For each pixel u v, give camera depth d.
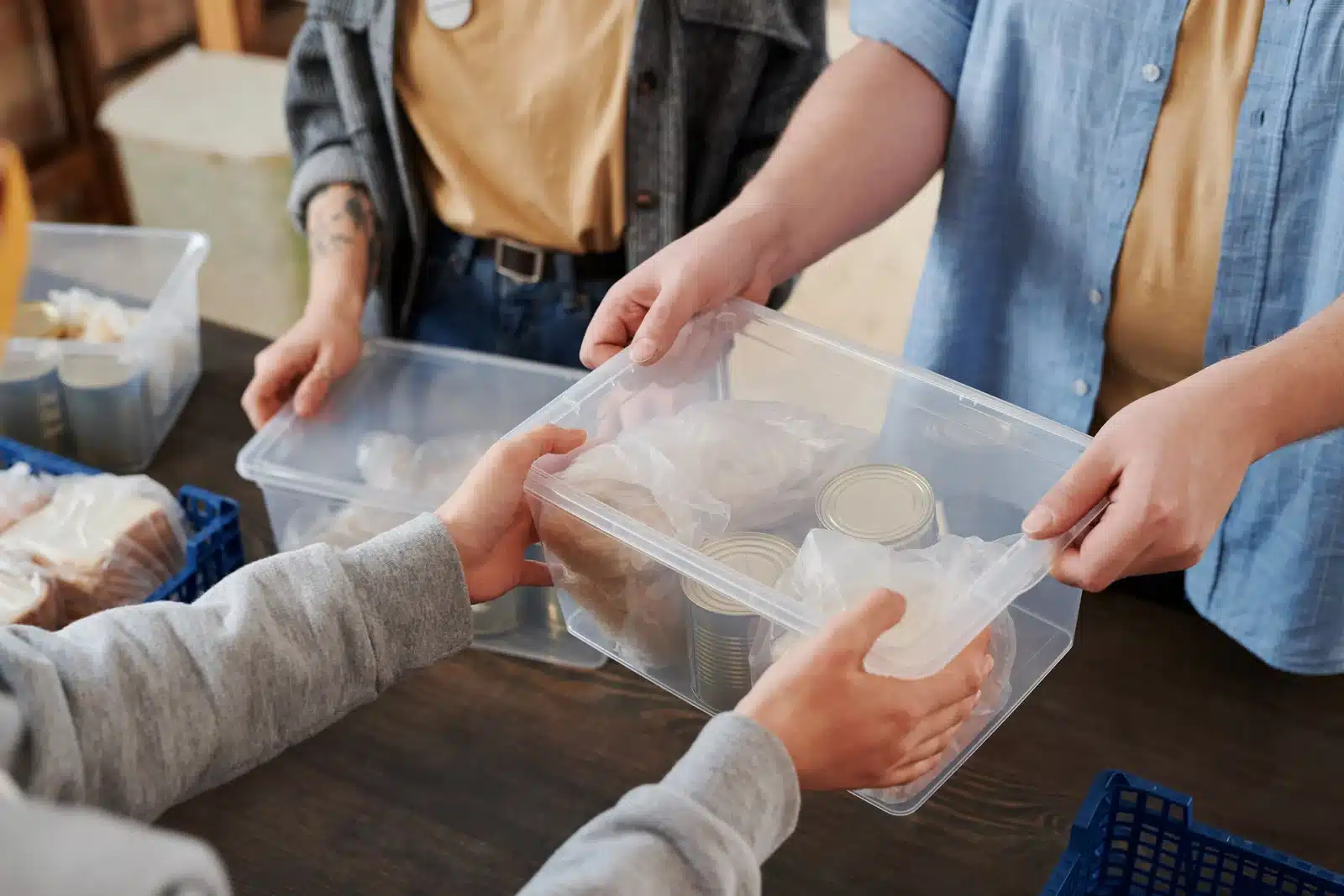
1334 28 0.93
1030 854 0.87
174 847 0.40
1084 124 1.07
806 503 0.83
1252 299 1.04
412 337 1.54
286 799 0.91
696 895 0.57
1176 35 1.00
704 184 1.41
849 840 0.87
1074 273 1.14
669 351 0.94
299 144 1.48
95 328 1.27
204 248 1.37
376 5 1.32
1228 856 0.82
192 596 1.07
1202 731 0.95
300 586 0.73
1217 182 1.02
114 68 2.75
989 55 1.11
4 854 0.37
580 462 0.82
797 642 0.73
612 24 1.28
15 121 2.60
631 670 1.00
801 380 0.93
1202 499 0.76
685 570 0.75
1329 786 0.91
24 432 1.24
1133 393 1.18
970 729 0.81
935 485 0.86
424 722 0.96
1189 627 1.03
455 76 1.34
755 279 1.03
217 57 2.58
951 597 0.71
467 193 1.40
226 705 0.68
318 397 1.22
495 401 1.23
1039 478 0.84
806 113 1.15
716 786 0.60
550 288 1.45
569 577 0.85
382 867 0.86
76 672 0.63
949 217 1.19
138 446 1.24
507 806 0.90
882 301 2.73
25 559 1.00
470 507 0.81
